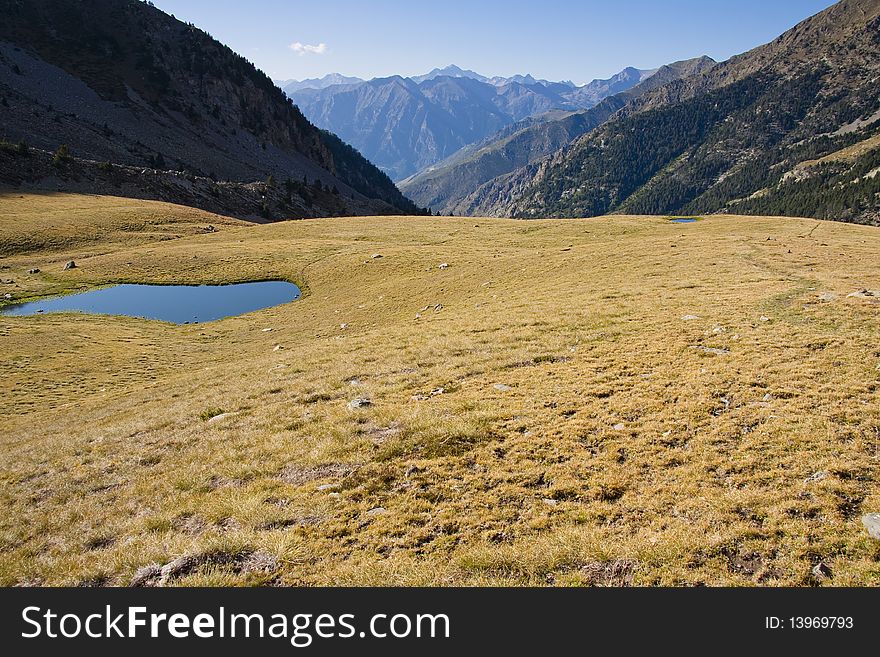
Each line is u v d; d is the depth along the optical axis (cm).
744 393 1612
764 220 8775
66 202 11562
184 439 1900
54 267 7781
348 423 1767
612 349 2238
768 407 1499
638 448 1381
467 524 1141
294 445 1647
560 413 1658
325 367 2614
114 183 15075
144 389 3094
